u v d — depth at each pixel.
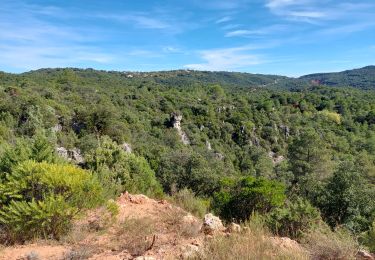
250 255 3.70
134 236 4.94
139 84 124.31
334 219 13.22
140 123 65.12
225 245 3.99
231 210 10.12
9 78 86.00
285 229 6.77
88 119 47.59
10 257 4.21
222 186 13.29
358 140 70.56
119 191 8.17
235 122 81.12
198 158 21.78
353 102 108.12
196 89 120.00
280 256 3.80
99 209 5.80
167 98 91.75
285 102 109.56
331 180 15.70
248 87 165.00
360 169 17.55
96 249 4.47
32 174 5.28
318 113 96.88
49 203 4.83
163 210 6.54
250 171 55.19
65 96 66.88
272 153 75.06
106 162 9.20
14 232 4.77
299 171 31.58
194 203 8.45
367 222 11.70
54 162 6.63
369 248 5.43
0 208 5.07
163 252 4.11
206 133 76.19
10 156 6.27
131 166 9.54
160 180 19.81
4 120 40.94
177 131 68.38
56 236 4.93
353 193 13.99
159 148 43.88
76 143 38.19
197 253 3.88
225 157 63.16
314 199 15.20
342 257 4.23
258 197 10.24
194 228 5.18
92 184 5.49
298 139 34.62
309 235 5.36
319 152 32.62
